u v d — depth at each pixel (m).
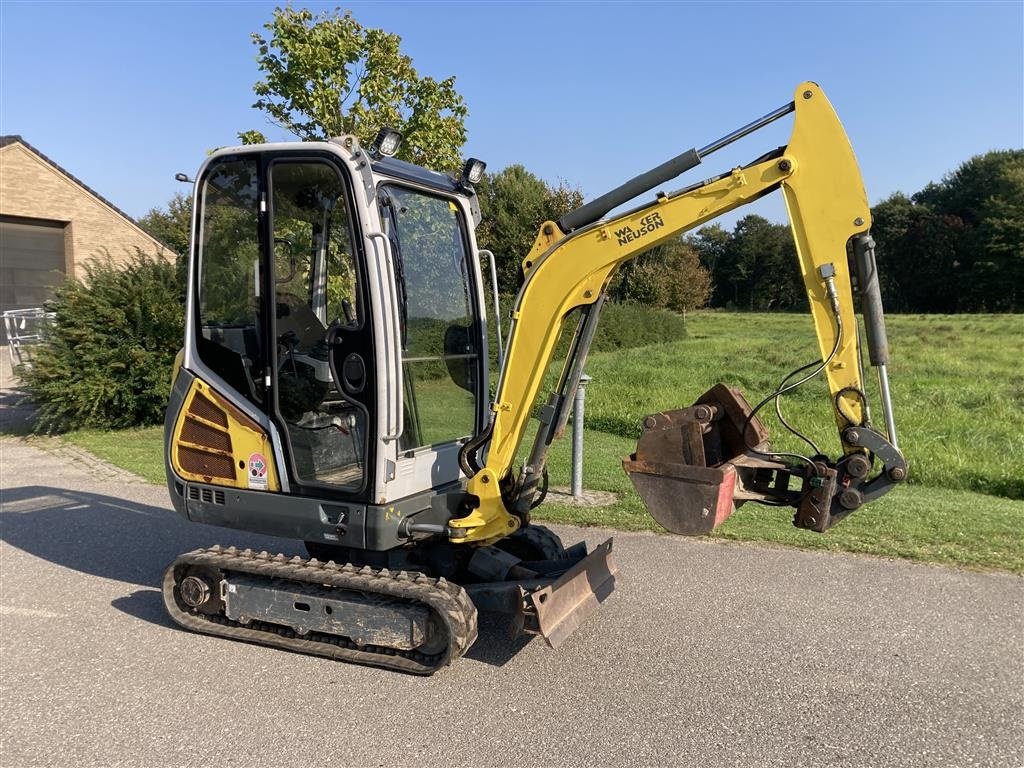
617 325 28.69
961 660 4.21
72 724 3.60
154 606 5.09
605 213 4.02
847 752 3.34
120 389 12.37
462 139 11.44
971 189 70.44
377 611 4.02
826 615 4.83
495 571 4.36
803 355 21.61
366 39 10.65
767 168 3.61
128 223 25.28
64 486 8.59
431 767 3.24
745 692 3.88
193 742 3.44
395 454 4.05
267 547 6.36
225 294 4.39
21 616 4.92
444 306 4.65
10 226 23.03
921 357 20.81
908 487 8.31
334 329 4.03
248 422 4.35
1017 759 3.29
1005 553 5.89
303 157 4.05
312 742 3.44
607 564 4.58
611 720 3.62
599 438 11.11
